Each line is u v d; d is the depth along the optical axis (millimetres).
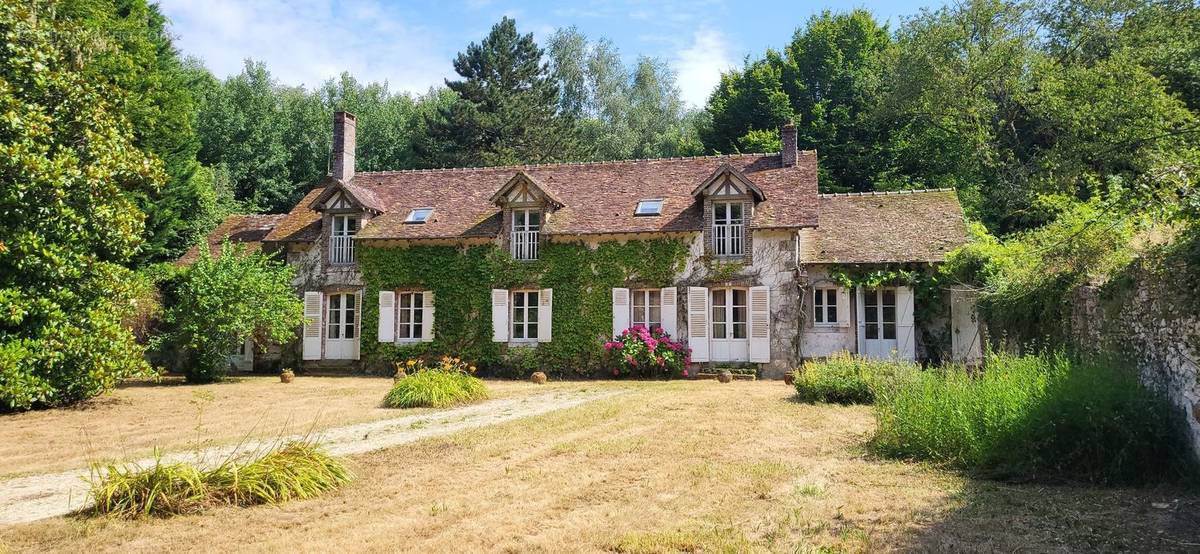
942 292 19906
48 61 14359
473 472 7668
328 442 9805
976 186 30969
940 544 5234
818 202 21250
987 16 32219
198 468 7395
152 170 15617
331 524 5844
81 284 14180
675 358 20781
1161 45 28891
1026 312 12500
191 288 19344
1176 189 7719
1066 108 27953
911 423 8406
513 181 22000
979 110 32219
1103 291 9281
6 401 12797
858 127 36844
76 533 5629
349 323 23391
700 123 47750
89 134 14328
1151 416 7137
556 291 21875
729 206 21188
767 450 8727
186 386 18500
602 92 56188
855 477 7305
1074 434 7188
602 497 6602
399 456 8594
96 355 13844
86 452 9359
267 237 23875
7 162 12445
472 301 22312
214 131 43500
